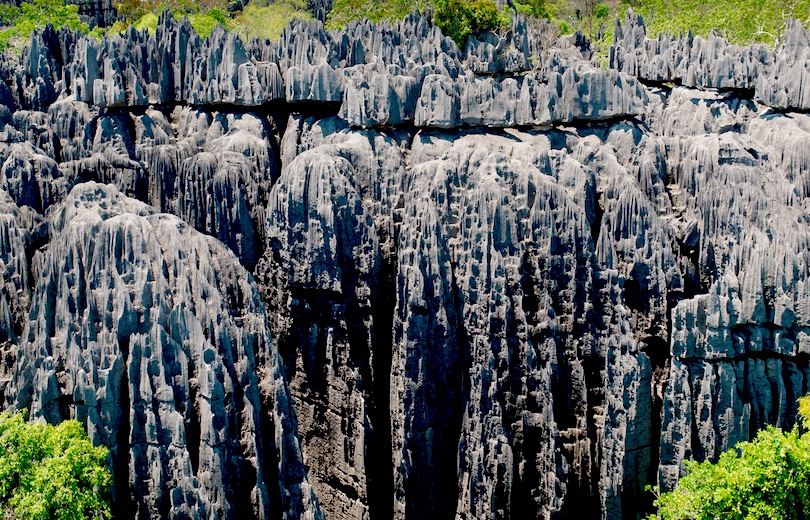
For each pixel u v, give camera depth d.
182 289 33.06
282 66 53.00
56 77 55.69
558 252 41.91
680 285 43.56
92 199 36.03
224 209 45.66
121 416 32.31
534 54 63.03
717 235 43.41
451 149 44.75
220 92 51.12
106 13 102.88
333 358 42.72
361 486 42.66
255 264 46.53
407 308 41.31
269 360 35.03
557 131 48.44
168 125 52.94
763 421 41.84
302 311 43.44
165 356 32.25
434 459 42.53
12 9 103.25
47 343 32.81
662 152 47.41
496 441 40.94
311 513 34.50
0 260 38.56
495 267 40.81
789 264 41.12
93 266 32.62
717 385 41.38
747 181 43.56
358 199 42.75
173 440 32.00
